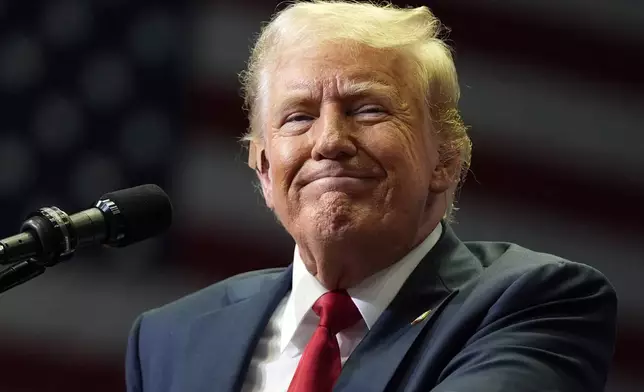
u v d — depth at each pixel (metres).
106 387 7.47
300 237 3.89
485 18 7.88
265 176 4.25
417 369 3.62
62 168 7.88
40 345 7.48
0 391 7.45
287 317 4.13
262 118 4.18
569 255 7.77
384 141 3.79
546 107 7.85
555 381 3.45
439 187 4.07
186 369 4.19
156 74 7.89
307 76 3.88
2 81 7.93
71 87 7.93
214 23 7.88
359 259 3.85
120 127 7.87
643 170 7.78
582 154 7.82
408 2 7.80
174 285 7.62
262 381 4.04
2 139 7.90
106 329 7.51
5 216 7.86
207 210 7.76
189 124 7.84
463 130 4.21
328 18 3.96
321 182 3.78
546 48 7.88
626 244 7.76
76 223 3.47
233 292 4.57
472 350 3.56
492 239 7.77
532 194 7.81
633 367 7.69
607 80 7.87
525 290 3.70
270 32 4.15
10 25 7.97
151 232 3.72
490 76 7.87
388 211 3.80
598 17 7.89
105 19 7.95
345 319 3.92
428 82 4.02
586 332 3.69
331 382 3.72
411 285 3.91
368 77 3.86
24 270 3.37
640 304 7.73
